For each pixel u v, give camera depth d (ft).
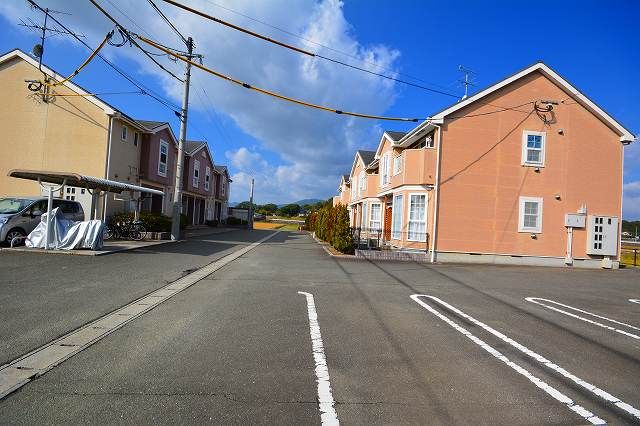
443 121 55.26
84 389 11.61
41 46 61.62
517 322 21.91
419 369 14.28
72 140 62.08
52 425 9.62
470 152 55.67
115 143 64.90
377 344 16.89
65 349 14.73
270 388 12.23
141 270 33.30
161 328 17.88
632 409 11.74
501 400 12.01
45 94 61.41
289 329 18.57
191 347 15.56
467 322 21.34
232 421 10.18
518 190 56.03
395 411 11.09
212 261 42.09
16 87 61.93
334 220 65.72
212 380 12.61
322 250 63.05
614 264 56.18
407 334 18.54
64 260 35.65
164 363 13.83
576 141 57.00
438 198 55.26
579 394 12.67
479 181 55.67
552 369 14.82
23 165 61.72
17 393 11.21
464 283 35.88
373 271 41.01
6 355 13.89
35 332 16.39
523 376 14.01
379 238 67.05
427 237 55.67
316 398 11.70
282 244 71.97
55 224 41.34
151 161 77.30
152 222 63.52
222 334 17.38
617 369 15.14
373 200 85.40
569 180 56.75
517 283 37.63
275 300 24.59
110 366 13.37
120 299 22.84
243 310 21.75
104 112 62.54
